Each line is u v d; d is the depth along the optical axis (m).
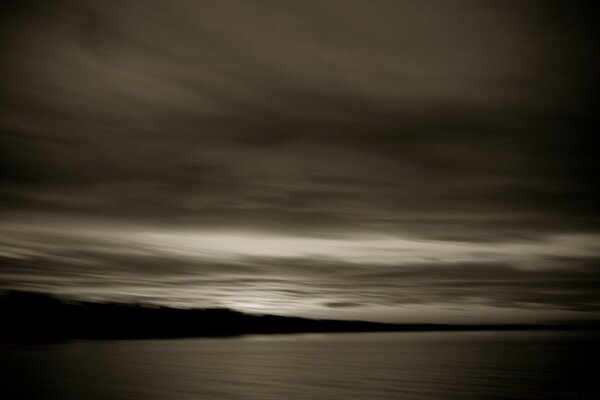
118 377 48.19
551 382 46.41
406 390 41.47
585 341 141.12
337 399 36.50
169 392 38.81
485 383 46.03
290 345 121.62
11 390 38.53
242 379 48.38
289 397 37.09
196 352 90.44
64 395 36.50
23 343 100.81
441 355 86.81
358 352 96.44
